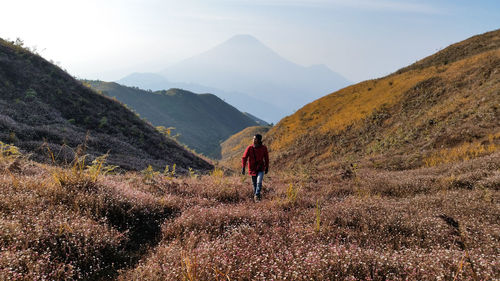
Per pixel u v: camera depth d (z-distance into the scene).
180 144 31.03
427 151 19.03
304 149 44.19
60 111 21.75
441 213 5.32
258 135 8.08
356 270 3.30
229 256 3.53
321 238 4.52
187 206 6.21
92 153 15.49
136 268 3.34
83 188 5.34
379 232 4.79
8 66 22.39
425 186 9.21
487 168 10.38
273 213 5.89
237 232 4.48
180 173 17.33
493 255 3.50
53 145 13.88
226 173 23.48
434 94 35.41
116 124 24.42
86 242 3.67
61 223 3.74
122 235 4.28
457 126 22.39
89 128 21.52
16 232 3.40
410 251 3.82
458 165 11.96
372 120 39.56
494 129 18.69
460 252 3.71
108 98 28.75
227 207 6.29
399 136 28.39
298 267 3.19
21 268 2.83
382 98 44.00
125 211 5.10
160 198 6.36
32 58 25.58
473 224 4.79
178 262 3.36
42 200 4.54
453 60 48.84
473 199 6.57
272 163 45.59
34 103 20.39
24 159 7.91
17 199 4.36
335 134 42.69
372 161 19.92
